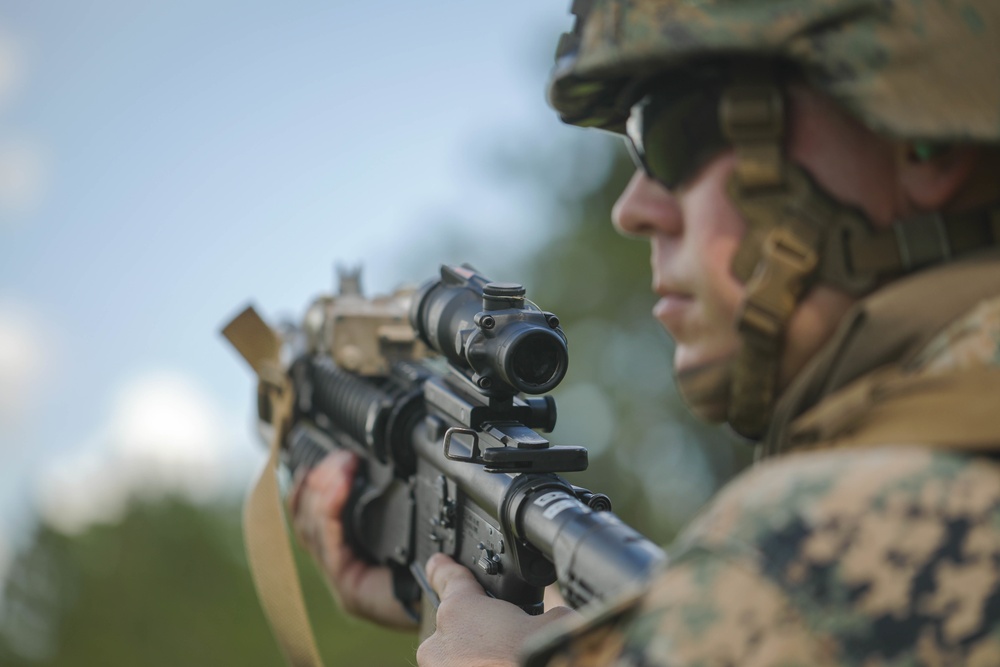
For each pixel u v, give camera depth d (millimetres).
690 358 1663
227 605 16062
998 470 1307
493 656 2168
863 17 1453
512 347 2291
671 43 1534
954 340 1396
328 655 15836
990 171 1493
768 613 1229
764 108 1529
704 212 1604
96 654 15570
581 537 1901
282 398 3988
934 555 1238
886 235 1507
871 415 1411
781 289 1525
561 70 1776
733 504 1334
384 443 3248
